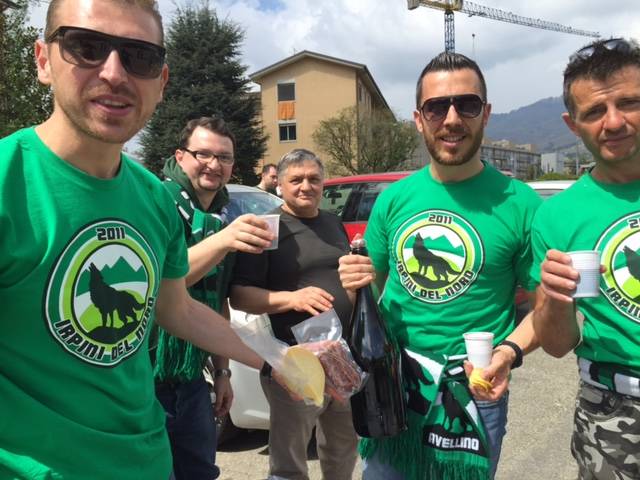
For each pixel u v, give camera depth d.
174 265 1.67
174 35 30.11
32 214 1.20
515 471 3.21
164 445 1.56
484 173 1.92
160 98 1.42
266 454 3.51
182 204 2.41
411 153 33.69
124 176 1.44
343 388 1.81
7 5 12.32
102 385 1.32
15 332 1.19
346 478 2.82
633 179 1.65
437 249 1.90
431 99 1.83
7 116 12.43
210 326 1.85
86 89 1.24
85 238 1.28
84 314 1.27
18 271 1.17
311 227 2.78
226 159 2.60
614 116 1.54
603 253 1.66
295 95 36.62
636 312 1.60
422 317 1.92
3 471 1.20
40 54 1.34
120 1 1.27
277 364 1.69
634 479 1.65
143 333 1.45
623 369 1.64
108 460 1.32
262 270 2.62
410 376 1.92
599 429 1.69
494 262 1.85
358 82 36.72
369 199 6.16
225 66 30.05
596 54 1.57
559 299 1.54
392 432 1.86
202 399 2.44
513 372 4.89
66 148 1.29
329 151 33.12
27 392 1.21
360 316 1.99
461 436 1.81
